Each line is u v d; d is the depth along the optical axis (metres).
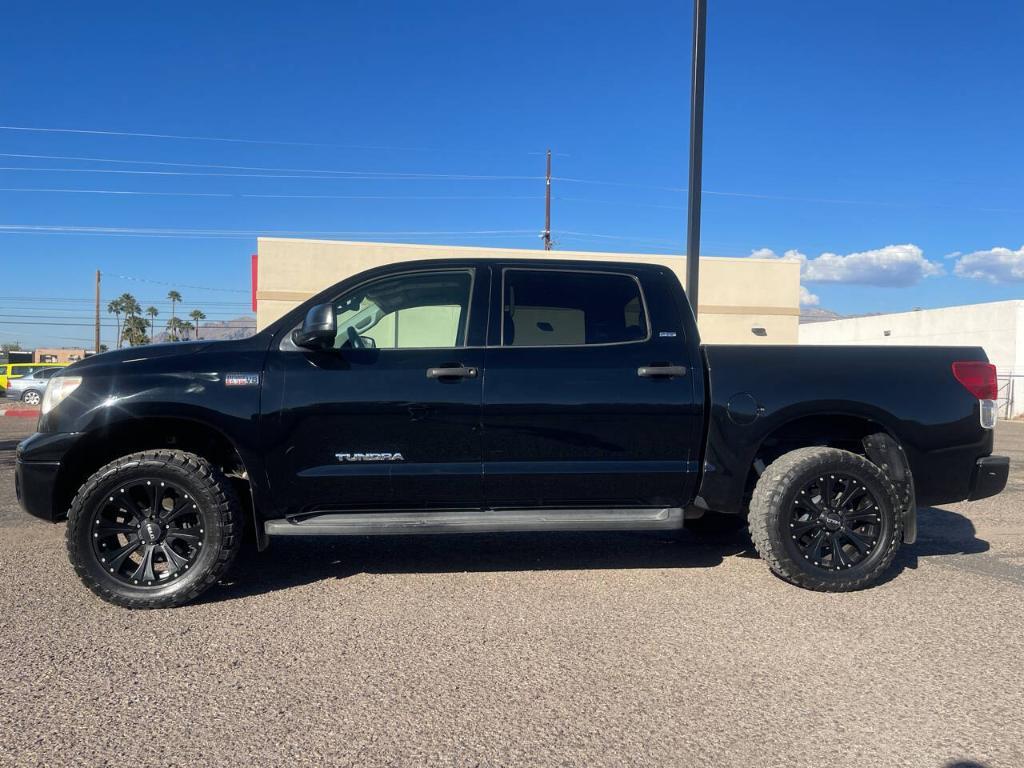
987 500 7.70
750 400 4.58
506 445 4.46
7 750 2.71
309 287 20.09
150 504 4.26
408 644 3.72
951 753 2.72
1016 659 3.56
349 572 4.96
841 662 3.52
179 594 4.19
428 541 5.81
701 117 9.77
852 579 4.52
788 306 22.77
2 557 5.21
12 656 3.54
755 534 4.56
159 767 2.61
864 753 2.72
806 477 4.48
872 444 4.80
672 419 4.56
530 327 4.62
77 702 3.08
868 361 4.72
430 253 20.42
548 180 39.84
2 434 15.26
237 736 2.82
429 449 4.42
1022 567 5.13
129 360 4.38
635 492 4.62
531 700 3.12
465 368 4.44
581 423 4.50
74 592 4.48
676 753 2.72
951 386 4.75
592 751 2.73
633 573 4.96
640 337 4.68
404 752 2.71
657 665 3.48
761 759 2.68
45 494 4.27
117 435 4.54
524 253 20.61
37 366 39.44
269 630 3.90
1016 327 27.06
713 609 4.25
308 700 3.11
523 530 4.49
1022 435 17.84
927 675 3.38
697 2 9.59
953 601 4.40
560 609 4.24
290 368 4.37
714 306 22.30
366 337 4.60
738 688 3.25
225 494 4.27
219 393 4.29
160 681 3.28
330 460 4.38
